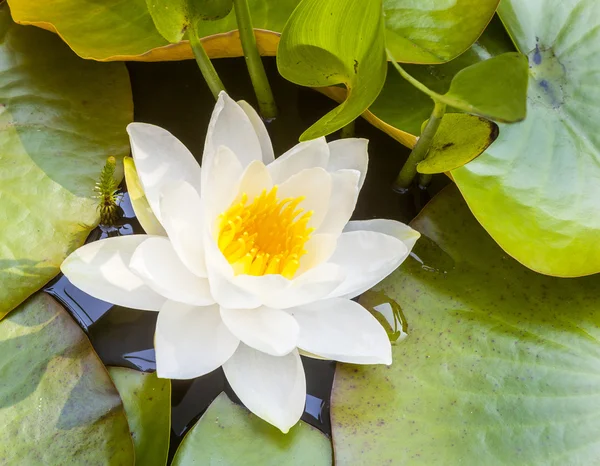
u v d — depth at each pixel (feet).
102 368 2.61
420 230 2.72
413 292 2.69
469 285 2.70
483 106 2.47
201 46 2.66
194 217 2.58
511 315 2.68
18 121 2.69
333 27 2.55
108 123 2.73
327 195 2.62
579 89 2.73
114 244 2.60
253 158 2.64
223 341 2.58
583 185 2.69
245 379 2.59
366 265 2.62
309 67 2.62
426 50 2.70
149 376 2.63
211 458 2.59
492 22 2.78
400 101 2.75
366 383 2.65
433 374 2.65
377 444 2.62
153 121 2.78
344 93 2.73
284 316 2.58
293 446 2.61
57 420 2.58
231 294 2.55
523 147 2.70
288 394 2.58
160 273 2.57
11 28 2.72
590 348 2.66
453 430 2.63
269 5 2.73
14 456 2.56
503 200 2.67
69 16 2.72
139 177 2.59
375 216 2.77
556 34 2.76
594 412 2.63
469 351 2.66
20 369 2.60
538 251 2.65
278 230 2.62
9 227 2.65
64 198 2.68
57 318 2.63
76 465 2.57
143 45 2.71
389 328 2.68
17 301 2.62
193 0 2.58
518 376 2.65
